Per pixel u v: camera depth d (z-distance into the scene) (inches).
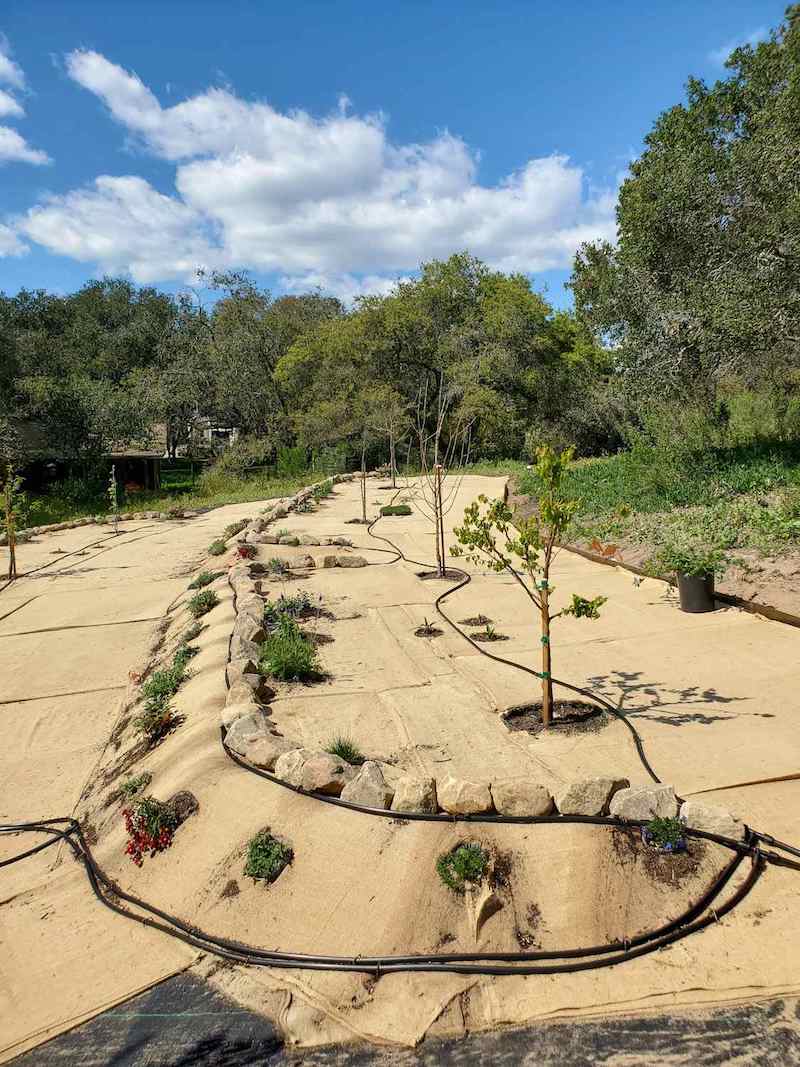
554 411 1199.6
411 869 130.9
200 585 363.3
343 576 361.1
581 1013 108.0
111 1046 109.5
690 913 122.4
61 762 213.0
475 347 1206.3
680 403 532.1
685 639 249.1
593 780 140.7
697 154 523.8
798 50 636.1
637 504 447.2
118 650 305.7
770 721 181.5
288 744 169.5
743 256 486.3
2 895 152.5
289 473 1103.6
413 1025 108.7
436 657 244.7
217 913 132.9
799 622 247.9
